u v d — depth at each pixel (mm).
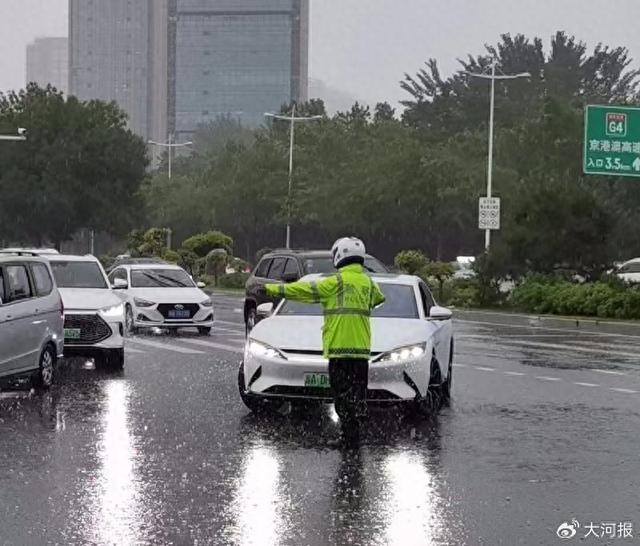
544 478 11883
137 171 102000
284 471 12070
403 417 16125
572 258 49094
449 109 130625
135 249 80938
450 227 90875
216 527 9633
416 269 55844
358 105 120812
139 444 13664
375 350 15430
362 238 95000
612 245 49594
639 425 15602
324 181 94125
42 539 9203
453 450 13508
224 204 104625
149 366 23156
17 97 104562
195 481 11508
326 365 15133
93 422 15383
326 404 17188
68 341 21938
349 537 9352
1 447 13383
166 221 112062
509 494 11070
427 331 16281
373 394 15312
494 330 36906
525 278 49125
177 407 16906
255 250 111000
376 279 17953
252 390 15531
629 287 45562
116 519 9891
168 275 34344
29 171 100250
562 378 21656
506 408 17266
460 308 50250
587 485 11547
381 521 9898
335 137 101688
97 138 100188
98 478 11594
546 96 92062
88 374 21562
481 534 9508
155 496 10789
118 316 22531
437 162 88375
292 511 10234
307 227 104250
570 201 48812
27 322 18141
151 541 9172
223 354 25969
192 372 21984
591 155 43812
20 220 100312
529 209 49438
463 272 67750
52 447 13406
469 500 10781
